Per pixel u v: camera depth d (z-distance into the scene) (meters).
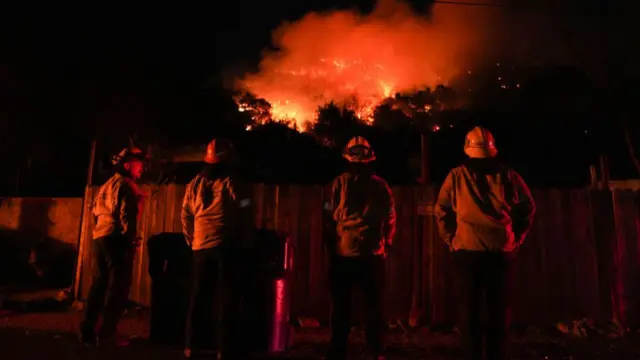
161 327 5.96
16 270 9.35
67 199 9.66
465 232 4.86
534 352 5.91
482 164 4.95
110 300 5.86
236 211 5.34
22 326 6.73
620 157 12.23
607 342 6.39
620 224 7.23
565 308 7.17
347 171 5.47
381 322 5.27
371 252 5.21
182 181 9.39
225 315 5.21
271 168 11.52
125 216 5.91
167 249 6.05
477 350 4.76
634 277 7.12
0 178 13.16
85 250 8.17
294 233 7.62
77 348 5.72
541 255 7.27
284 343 5.86
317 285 7.51
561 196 7.37
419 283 7.36
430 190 7.53
